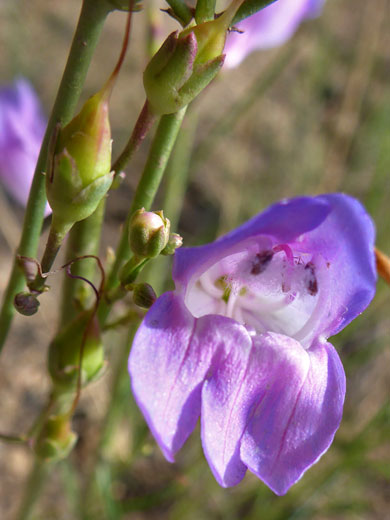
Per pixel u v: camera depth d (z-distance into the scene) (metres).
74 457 0.17
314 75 0.24
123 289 0.07
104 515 0.15
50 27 0.25
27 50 0.24
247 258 0.07
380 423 0.15
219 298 0.07
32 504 0.11
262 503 0.16
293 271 0.07
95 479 0.15
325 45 0.25
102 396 0.17
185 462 0.17
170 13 0.07
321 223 0.06
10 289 0.08
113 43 0.26
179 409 0.06
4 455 0.17
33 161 0.11
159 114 0.06
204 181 0.22
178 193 0.13
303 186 0.22
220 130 0.17
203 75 0.06
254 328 0.07
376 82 0.25
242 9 0.07
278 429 0.06
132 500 0.14
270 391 0.06
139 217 0.06
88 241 0.08
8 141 0.11
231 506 0.16
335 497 0.17
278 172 0.23
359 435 0.15
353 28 0.27
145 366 0.06
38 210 0.07
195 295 0.07
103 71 0.25
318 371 0.07
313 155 0.23
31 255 0.08
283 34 0.11
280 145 0.23
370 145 0.23
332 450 0.17
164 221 0.06
